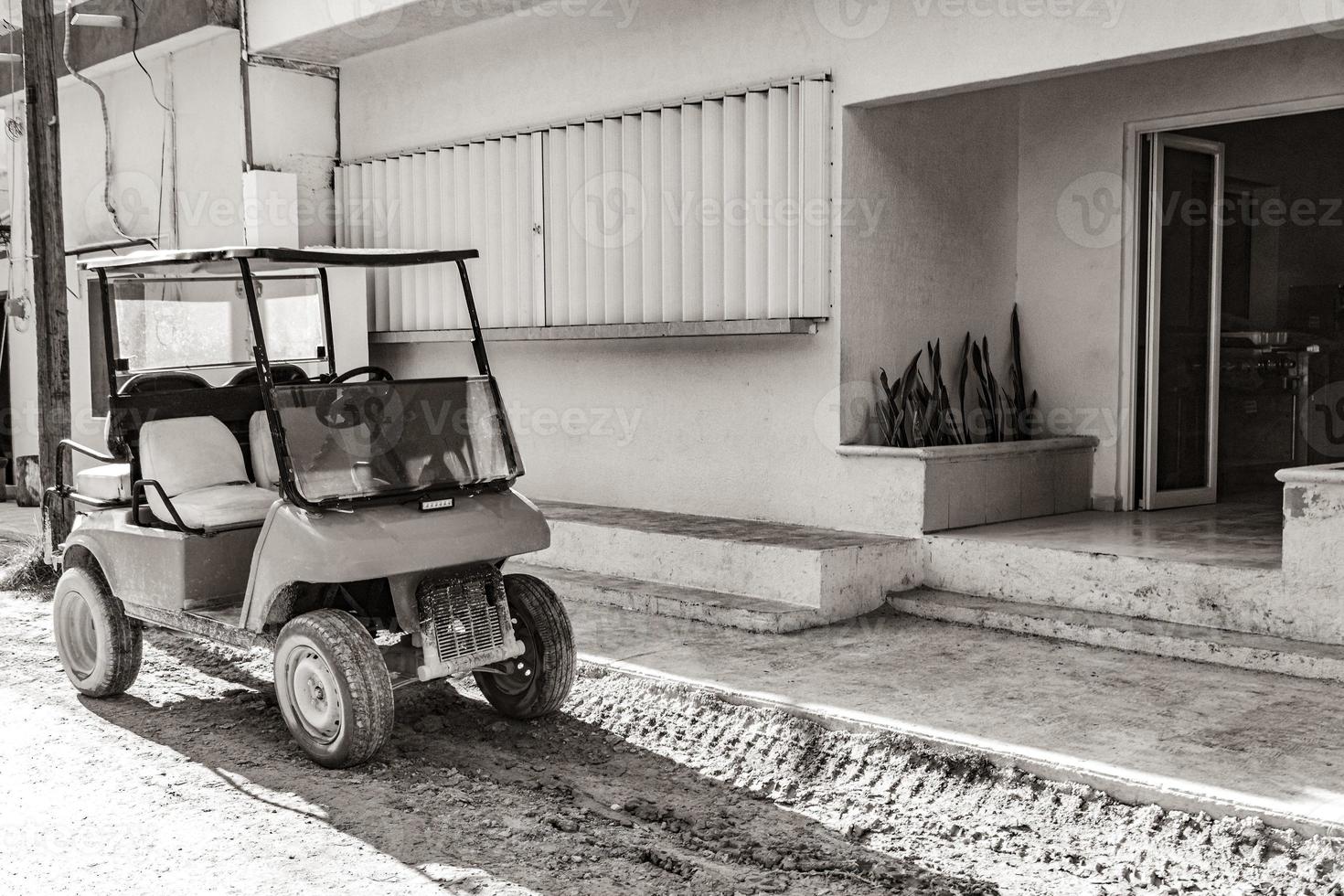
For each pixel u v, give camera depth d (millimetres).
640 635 6375
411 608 4781
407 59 9891
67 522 8578
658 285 8039
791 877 3711
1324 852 3574
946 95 6910
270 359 6211
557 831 4043
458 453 5035
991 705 4973
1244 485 9250
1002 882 3645
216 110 10891
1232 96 7422
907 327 7570
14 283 12977
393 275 10078
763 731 4945
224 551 5254
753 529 7340
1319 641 5477
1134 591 6098
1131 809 4008
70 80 12531
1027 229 8336
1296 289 9648
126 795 4352
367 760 4707
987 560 6633
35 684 6000
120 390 5664
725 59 7656
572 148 8508
